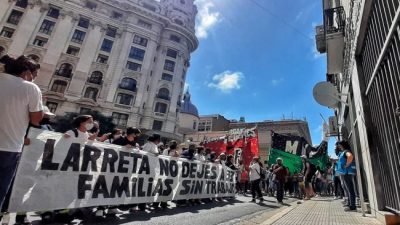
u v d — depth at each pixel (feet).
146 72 163.43
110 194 16.31
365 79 17.01
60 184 13.66
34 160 12.68
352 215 17.65
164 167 21.44
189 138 185.68
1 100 7.65
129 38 163.32
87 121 15.65
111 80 153.07
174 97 171.12
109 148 16.94
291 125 167.63
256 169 31.65
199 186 25.73
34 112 8.48
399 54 10.06
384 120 13.09
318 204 27.78
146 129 153.79
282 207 25.85
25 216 12.58
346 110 29.48
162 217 16.87
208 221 16.16
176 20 184.55
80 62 148.05
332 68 33.50
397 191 11.97
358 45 17.11
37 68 9.20
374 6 13.34
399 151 11.30
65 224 13.56
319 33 46.39
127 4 165.27
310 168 38.96
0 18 137.49
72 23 152.35
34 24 143.02
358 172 17.70
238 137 49.06
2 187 7.47
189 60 197.77
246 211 21.50
